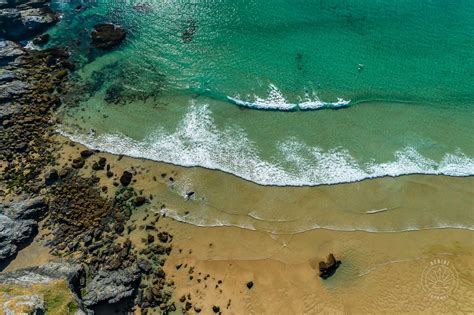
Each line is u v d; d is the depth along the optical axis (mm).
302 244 30797
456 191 33812
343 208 32688
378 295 28547
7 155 34688
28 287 26688
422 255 30281
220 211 32406
